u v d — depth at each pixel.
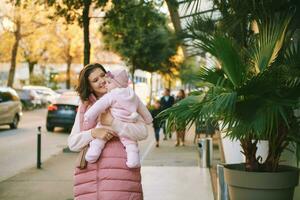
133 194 3.79
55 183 10.12
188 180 10.07
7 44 39.69
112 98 3.87
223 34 5.65
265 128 4.64
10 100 22.58
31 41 41.44
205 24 6.51
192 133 22.00
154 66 35.47
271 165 5.28
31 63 52.88
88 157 3.79
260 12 5.72
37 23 37.03
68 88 52.97
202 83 5.43
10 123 22.64
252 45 5.82
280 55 5.23
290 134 5.09
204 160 11.79
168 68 38.69
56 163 12.93
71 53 45.41
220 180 6.04
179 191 8.96
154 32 31.06
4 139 18.83
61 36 42.16
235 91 4.71
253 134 5.04
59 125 21.53
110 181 3.76
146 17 16.55
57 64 53.88
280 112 4.52
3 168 12.15
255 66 5.23
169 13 14.83
